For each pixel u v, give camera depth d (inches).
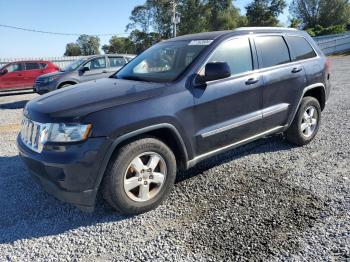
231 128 160.4
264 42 182.5
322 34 2044.8
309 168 174.4
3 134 286.0
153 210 139.9
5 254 115.6
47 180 127.2
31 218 138.7
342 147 202.8
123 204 130.5
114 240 121.4
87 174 121.4
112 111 125.3
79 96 138.6
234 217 131.3
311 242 113.1
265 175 168.6
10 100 557.3
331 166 175.3
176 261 107.7
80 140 120.4
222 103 155.3
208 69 142.7
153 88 139.1
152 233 124.3
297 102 196.7
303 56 206.1
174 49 170.7
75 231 128.3
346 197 141.3
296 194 147.0
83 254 114.5
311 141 217.9
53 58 1136.2
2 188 167.5
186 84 144.7
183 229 125.3
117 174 127.0
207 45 158.9
